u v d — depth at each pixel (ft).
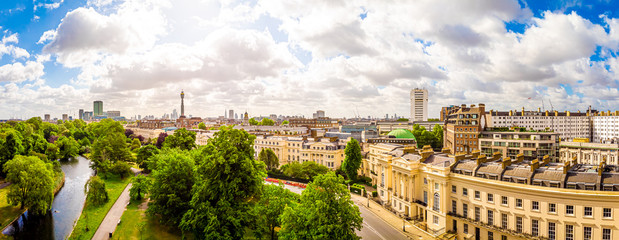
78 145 626.23
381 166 333.21
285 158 538.47
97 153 454.40
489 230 219.00
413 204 274.98
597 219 185.98
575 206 191.21
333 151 476.95
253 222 228.22
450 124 573.33
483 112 559.79
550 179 202.90
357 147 419.13
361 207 317.01
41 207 279.28
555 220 196.44
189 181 266.16
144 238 242.99
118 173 431.43
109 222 272.51
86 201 322.75
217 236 200.23
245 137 247.70
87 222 271.28
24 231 268.62
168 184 260.83
